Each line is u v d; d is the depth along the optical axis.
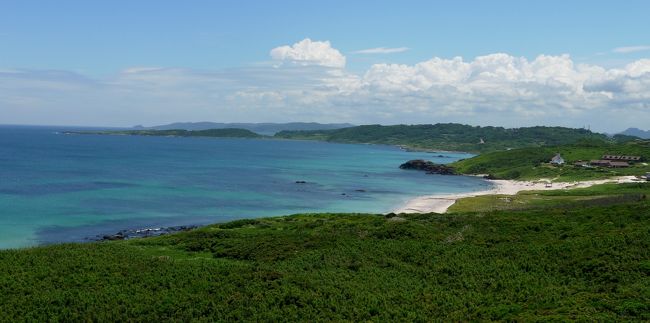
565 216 62.03
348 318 32.22
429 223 63.34
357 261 45.59
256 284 37.03
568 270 40.50
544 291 35.84
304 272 41.50
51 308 32.53
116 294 35.12
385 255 47.69
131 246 54.88
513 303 34.25
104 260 43.56
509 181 194.25
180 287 36.88
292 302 34.19
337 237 54.97
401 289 37.91
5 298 33.94
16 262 41.47
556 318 29.03
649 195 101.25
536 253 45.28
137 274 39.59
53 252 45.59
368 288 37.75
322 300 34.56
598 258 41.28
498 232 55.75
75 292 35.22
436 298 36.03
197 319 31.67
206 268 41.91
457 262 44.19
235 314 32.16
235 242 55.34
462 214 72.56
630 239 44.53
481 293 37.25
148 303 33.69
